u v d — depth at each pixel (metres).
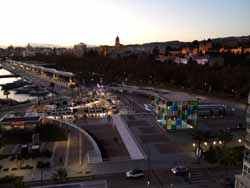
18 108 160.50
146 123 128.00
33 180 73.19
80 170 78.94
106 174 76.75
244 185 56.44
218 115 142.00
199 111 142.38
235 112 150.62
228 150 82.31
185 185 71.06
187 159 86.94
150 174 76.94
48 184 70.94
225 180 73.25
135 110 154.00
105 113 144.00
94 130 117.19
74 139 105.88
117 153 91.25
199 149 88.94
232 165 79.62
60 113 140.12
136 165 82.31
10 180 64.56
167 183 71.94
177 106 116.56
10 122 112.94
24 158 88.31
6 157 89.69
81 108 153.12
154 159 86.56
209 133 92.69
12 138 106.25
